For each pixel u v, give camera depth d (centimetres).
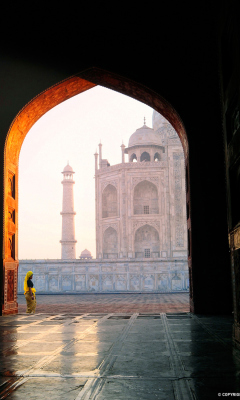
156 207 5966
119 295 2908
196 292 1008
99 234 6062
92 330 725
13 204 1145
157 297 2462
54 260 4800
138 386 361
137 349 536
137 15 1115
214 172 1043
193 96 1070
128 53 1100
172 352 514
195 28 1090
